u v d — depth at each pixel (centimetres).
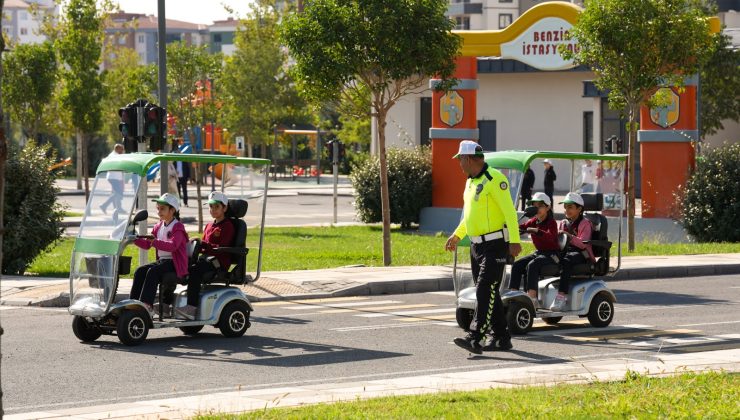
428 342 1400
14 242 2238
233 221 1450
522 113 5744
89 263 1389
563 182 5659
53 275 2273
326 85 2389
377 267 2295
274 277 2094
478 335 1269
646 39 2617
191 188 5741
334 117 8600
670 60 2639
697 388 973
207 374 1172
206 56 6306
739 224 2981
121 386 1103
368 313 1712
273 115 7131
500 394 951
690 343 1377
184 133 6344
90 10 4397
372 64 2395
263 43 7094
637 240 3147
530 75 5712
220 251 1421
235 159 1465
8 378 1148
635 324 1559
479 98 5862
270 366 1222
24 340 1424
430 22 2367
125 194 1388
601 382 1018
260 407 925
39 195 2273
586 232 1495
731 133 5316
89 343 1396
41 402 1025
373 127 5912
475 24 10988
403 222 3547
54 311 1744
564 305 1487
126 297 1817
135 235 1379
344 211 4509
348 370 1193
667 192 3122
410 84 2503
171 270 1395
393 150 3584
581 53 2706
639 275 2278
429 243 2980
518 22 3291
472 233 1280
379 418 844
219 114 6800
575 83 5581
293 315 1686
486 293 1270
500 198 1262
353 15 2362
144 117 1980
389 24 2323
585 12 2666
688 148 3108
